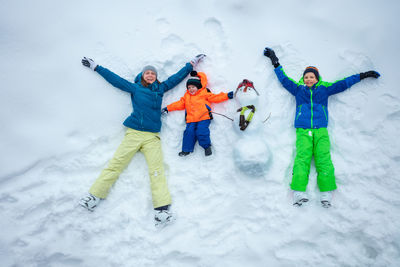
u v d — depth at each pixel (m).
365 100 2.69
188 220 2.54
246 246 2.45
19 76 2.78
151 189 2.57
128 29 2.95
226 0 2.95
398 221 2.38
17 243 2.49
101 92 2.83
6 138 2.67
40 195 2.60
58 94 2.80
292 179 2.47
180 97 2.85
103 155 2.74
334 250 2.37
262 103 2.69
